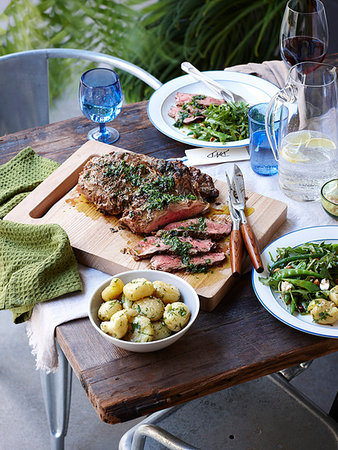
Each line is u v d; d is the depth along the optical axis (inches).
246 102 62.6
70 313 46.7
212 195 52.9
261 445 51.1
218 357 44.1
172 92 63.7
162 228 50.8
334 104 51.2
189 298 45.2
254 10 114.7
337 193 50.4
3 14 112.0
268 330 45.4
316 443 51.0
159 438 44.8
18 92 72.4
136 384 42.9
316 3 58.4
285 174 52.7
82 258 50.0
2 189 55.8
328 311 43.9
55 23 113.7
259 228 50.6
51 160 58.3
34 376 76.9
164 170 52.9
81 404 73.9
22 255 49.9
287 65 61.6
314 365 76.0
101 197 51.7
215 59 120.0
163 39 116.5
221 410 53.0
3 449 70.8
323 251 47.4
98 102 57.5
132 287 43.8
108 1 111.1
